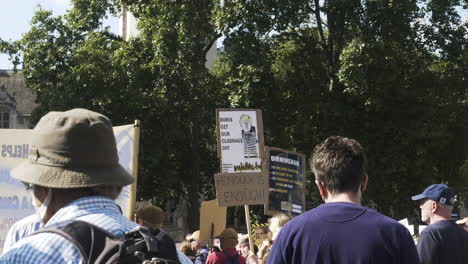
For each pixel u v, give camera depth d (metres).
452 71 27.95
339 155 3.44
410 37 27.86
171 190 31.11
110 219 2.21
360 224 3.26
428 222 5.71
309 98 27.61
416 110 26.23
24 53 29.86
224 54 30.09
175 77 28.38
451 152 27.30
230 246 8.52
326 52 28.58
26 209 6.38
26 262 2.04
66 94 27.66
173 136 28.83
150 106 28.28
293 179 10.20
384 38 26.44
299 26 28.75
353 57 24.88
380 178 26.17
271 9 26.84
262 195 9.69
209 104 30.20
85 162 2.27
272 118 27.31
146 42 28.58
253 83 26.58
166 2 28.09
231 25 26.44
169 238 2.27
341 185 3.42
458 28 28.05
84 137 2.28
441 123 27.05
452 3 27.83
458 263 5.33
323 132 26.83
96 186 2.26
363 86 25.12
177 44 27.56
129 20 47.38
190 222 31.02
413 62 27.61
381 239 3.21
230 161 9.78
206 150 33.31
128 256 2.08
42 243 2.07
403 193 26.36
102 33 31.17
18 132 6.34
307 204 31.33
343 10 27.38
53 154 2.26
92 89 27.94
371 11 26.39
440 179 27.69
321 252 3.25
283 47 29.84
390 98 26.27
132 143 6.00
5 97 55.44
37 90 29.98
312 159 3.58
